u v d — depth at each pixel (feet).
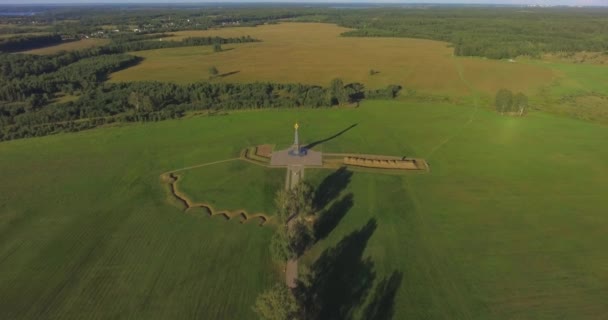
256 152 354.33
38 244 236.84
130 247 232.73
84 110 467.11
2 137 400.47
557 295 192.54
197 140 388.78
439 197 279.69
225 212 266.98
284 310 156.35
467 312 183.62
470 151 353.51
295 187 255.09
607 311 182.80
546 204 269.44
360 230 244.01
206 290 198.90
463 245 229.45
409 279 204.03
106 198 286.46
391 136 389.80
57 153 364.17
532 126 413.39
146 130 419.13
